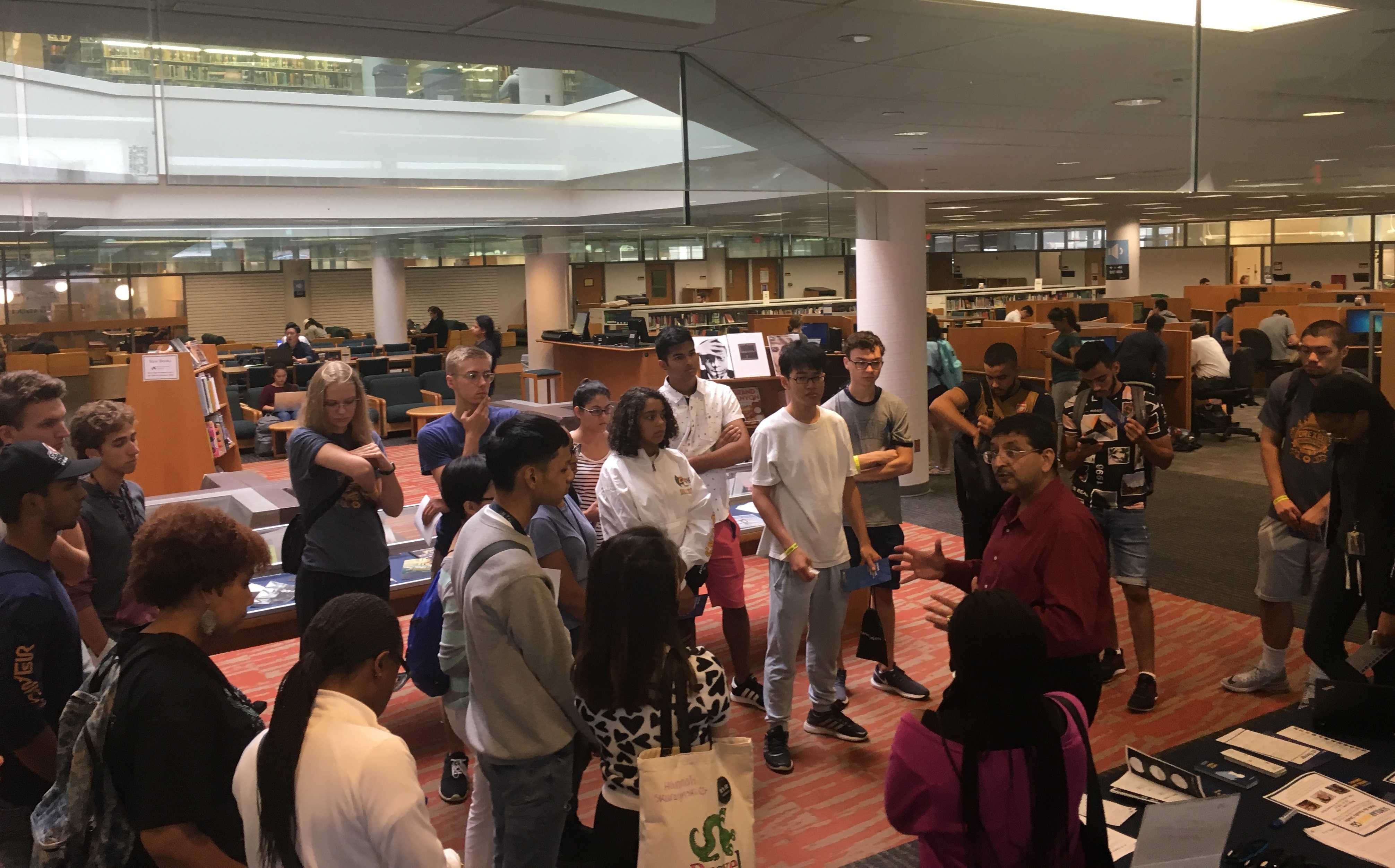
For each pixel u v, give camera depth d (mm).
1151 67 3809
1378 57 3848
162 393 7797
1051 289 21188
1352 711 2545
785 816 3447
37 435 3178
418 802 1618
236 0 2791
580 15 2875
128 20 2744
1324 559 3982
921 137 4051
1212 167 4680
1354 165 4867
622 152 3451
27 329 18391
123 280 20719
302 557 3375
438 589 2982
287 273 24062
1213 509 7793
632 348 10297
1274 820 2164
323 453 3203
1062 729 1730
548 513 3074
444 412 11539
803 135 3799
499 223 3402
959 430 3895
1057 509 2514
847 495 3867
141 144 2822
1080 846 1762
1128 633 5164
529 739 2240
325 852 1577
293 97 3000
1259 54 3801
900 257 7988
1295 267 25062
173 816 1642
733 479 5535
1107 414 4230
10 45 2611
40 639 2164
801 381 3592
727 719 2160
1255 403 11773
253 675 4938
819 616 3836
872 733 4082
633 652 2039
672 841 1951
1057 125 4172
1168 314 14352
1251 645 4941
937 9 3166
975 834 1684
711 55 3410
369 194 3363
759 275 28016
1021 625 1676
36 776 2273
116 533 3102
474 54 3164
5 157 2645
